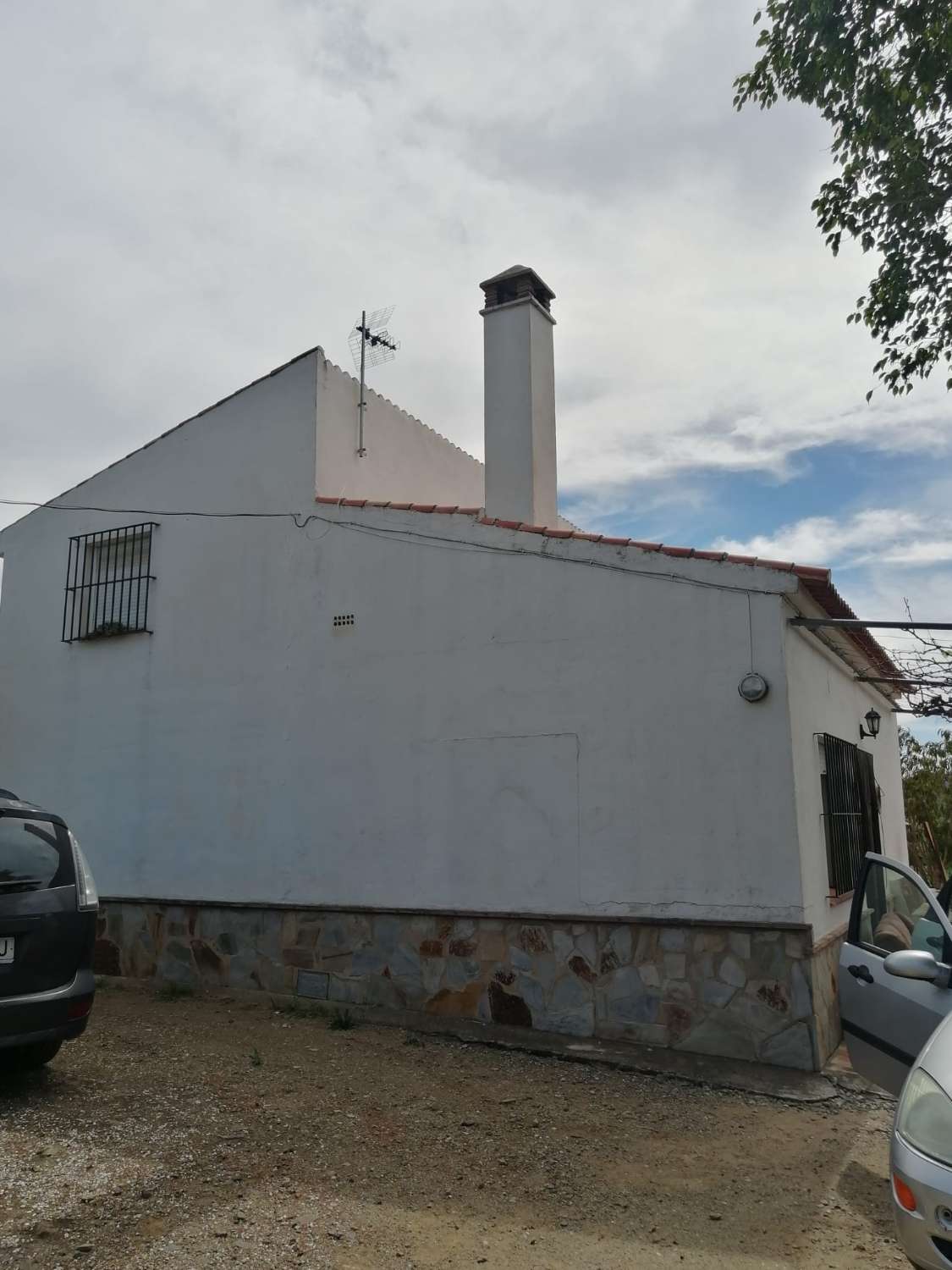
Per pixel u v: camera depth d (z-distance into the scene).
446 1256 3.79
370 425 10.47
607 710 7.41
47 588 11.10
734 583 7.03
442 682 8.27
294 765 9.00
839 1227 4.18
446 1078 6.21
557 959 7.30
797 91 7.13
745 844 6.74
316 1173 4.49
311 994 8.41
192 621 9.95
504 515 9.29
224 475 10.03
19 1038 5.14
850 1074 6.29
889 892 5.16
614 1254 3.88
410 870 8.14
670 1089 6.10
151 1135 4.81
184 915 9.36
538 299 10.05
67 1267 3.50
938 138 6.87
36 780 10.69
